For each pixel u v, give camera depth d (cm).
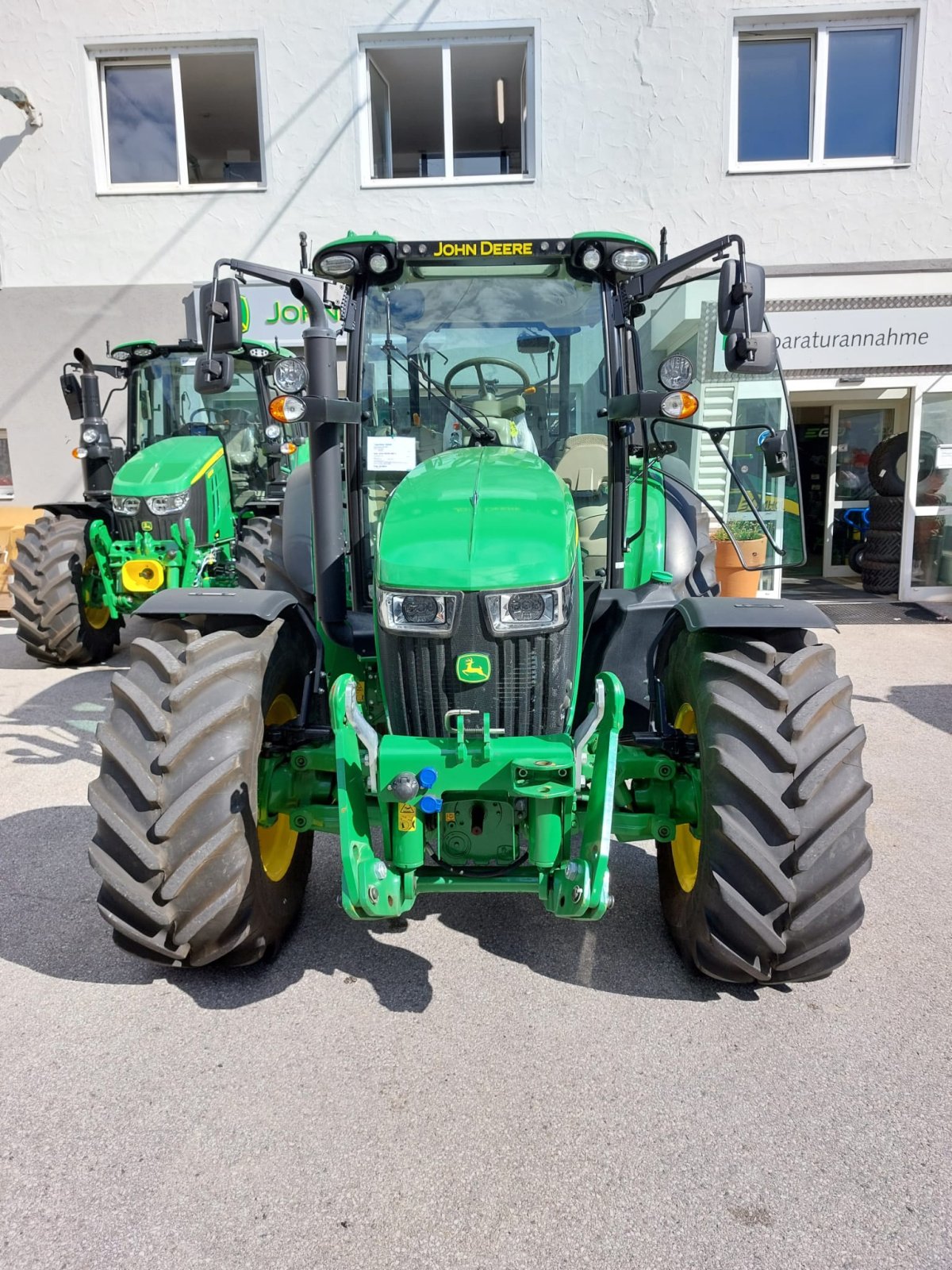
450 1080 228
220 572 675
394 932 302
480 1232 182
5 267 949
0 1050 240
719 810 239
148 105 948
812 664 257
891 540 965
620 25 881
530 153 916
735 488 760
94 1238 181
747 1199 190
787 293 882
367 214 927
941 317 866
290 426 730
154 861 239
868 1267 174
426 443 330
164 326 951
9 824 390
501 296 324
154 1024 252
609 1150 204
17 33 914
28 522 891
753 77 910
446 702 243
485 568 236
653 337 732
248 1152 204
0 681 647
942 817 397
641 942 296
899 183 900
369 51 912
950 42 876
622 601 305
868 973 277
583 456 332
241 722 251
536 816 231
